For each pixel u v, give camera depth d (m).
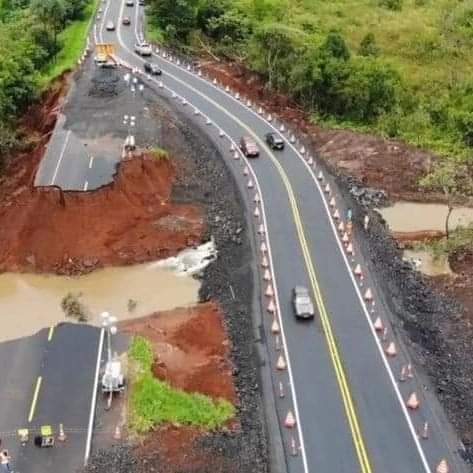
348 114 83.38
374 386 42.78
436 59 97.06
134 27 102.88
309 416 40.59
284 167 68.94
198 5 102.50
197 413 40.44
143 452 37.25
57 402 39.81
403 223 67.38
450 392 43.16
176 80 87.00
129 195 63.19
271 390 42.59
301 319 48.22
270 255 55.53
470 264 59.62
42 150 67.75
